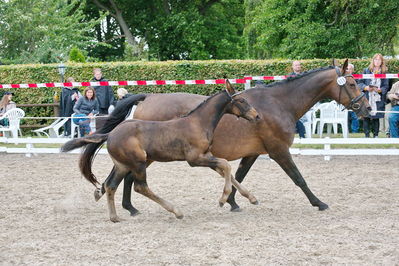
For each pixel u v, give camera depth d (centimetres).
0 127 1275
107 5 3056
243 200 715
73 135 1180
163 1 2919
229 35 2992
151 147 586
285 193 753
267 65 1393
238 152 635
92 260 466
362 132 1400
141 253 482
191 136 581
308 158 1070
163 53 2917
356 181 830
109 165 1025
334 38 1745
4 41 2270
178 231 559
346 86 656
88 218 629
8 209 677
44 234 555
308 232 546
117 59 3158
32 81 1496
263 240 517
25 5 2278
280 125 629
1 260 470
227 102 587
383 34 1712
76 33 2486
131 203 695
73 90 1249
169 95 664
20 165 1048
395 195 728
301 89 654
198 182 843
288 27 1802
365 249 484
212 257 466
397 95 1071
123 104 658
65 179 895
